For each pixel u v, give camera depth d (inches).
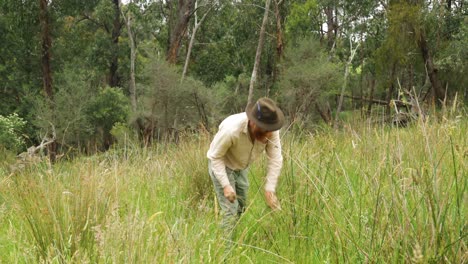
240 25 1103.0
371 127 227.0
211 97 818.8
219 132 171.5
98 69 1262.3
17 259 144.6
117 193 169.9
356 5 1012.5
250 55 1117.1
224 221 168.2
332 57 1027.9
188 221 169.5
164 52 1294.3
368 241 127.4
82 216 147.6
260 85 986.7
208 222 156.6
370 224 136.4
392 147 159.3
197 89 812.0
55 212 149.6
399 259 116.0
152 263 115.8
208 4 1131.9
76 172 204.2
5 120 755.4
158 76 815.1
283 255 148.3
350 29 1023.0
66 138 853.8
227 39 1167.6
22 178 211.2
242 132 166.9
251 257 151.9
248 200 200.5
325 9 1200.8
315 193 158.9
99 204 155.0
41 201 158.9
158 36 1311.5
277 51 881.5
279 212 166.6
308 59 823.7
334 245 135.1
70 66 1134.4
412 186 128.6
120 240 122.8
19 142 730.8
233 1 1094.4
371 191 140.5
